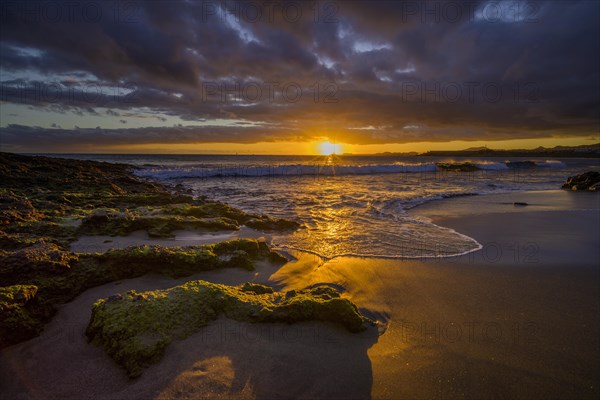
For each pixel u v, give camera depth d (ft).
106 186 56.03
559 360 11.75
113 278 16.06
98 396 9.28
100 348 10.96
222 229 28.40
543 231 31.30
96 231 23.89
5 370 10.11
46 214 29.04
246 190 66.90
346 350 11.82
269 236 28.37
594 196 56.95
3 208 28.53
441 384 10.41
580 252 24.45
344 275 19.44
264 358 10.96
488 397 9.97
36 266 14.38
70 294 14.39
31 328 11.73
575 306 15.89
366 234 29.60
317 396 9.64
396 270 20.39
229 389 9.61
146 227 25.43
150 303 11.78
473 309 15.44
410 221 35.65
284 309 12.91
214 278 17.63
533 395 10.11
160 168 127.34
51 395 9.28
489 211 42.16
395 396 9.84
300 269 20.08
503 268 20.98
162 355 10.59
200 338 11.57
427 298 16.57
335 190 66.03
